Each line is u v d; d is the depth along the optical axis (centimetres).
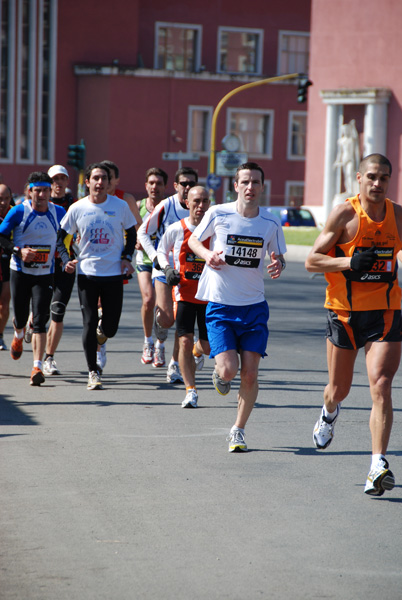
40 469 994
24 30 8894
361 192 935
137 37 9281
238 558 741
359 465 1033
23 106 8962
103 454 1063
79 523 820
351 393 1484
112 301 1480
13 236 1497
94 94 8956
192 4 9575
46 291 1494
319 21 7200
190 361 1341
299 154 9762
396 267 947
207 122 9312
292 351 1941
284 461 1046
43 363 1622
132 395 1426
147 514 848
